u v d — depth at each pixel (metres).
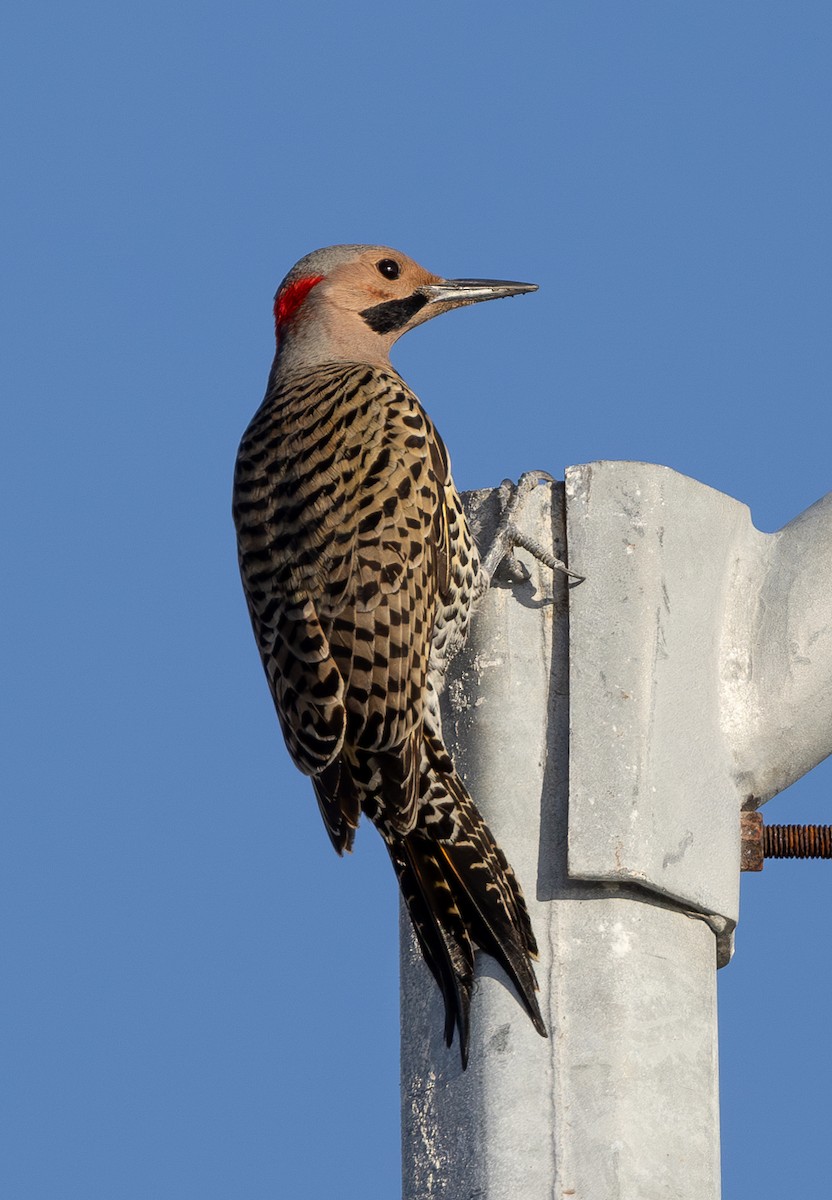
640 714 7.69
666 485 8.22
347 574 8.83
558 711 7.96
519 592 8.21
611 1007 7.21
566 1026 7.21
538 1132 7.00
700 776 7.90
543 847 7.68
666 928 7.53
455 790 7.94
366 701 8.31
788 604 8.42
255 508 9.50
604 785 7.55
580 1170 6.91
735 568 8.52
